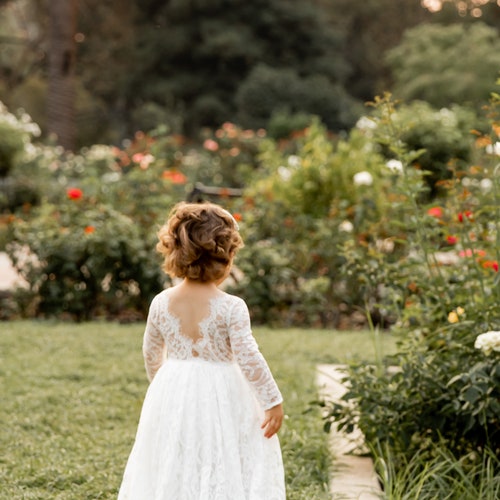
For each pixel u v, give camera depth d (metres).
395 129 5.70
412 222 5.68
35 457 5.16
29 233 10.12
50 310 9.93
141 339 8.52
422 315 5.78
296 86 38.41
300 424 5.82
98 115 42.41
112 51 42.50
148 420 3.64
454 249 6.23
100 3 42.03
